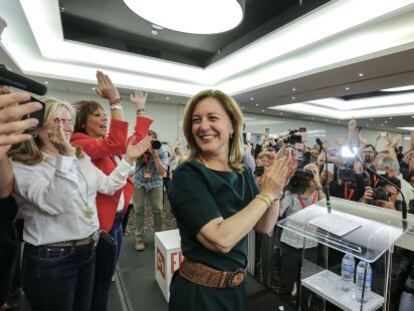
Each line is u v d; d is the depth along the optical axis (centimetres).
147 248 291
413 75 461
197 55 509
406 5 283
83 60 480
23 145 96
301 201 186
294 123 1098
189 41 446
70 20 378
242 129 92
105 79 155
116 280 226
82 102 167
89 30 408
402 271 150
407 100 768
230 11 178
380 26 331
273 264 214
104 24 391
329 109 958
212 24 194
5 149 42
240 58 478
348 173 286
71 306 105
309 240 161
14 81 51
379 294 129
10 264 88
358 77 482
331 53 438
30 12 313
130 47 452
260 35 387
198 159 87
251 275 192
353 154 194
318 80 508
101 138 162
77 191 101
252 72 559
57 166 93
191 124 89
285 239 203
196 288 75
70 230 101
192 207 71
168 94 623
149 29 405
